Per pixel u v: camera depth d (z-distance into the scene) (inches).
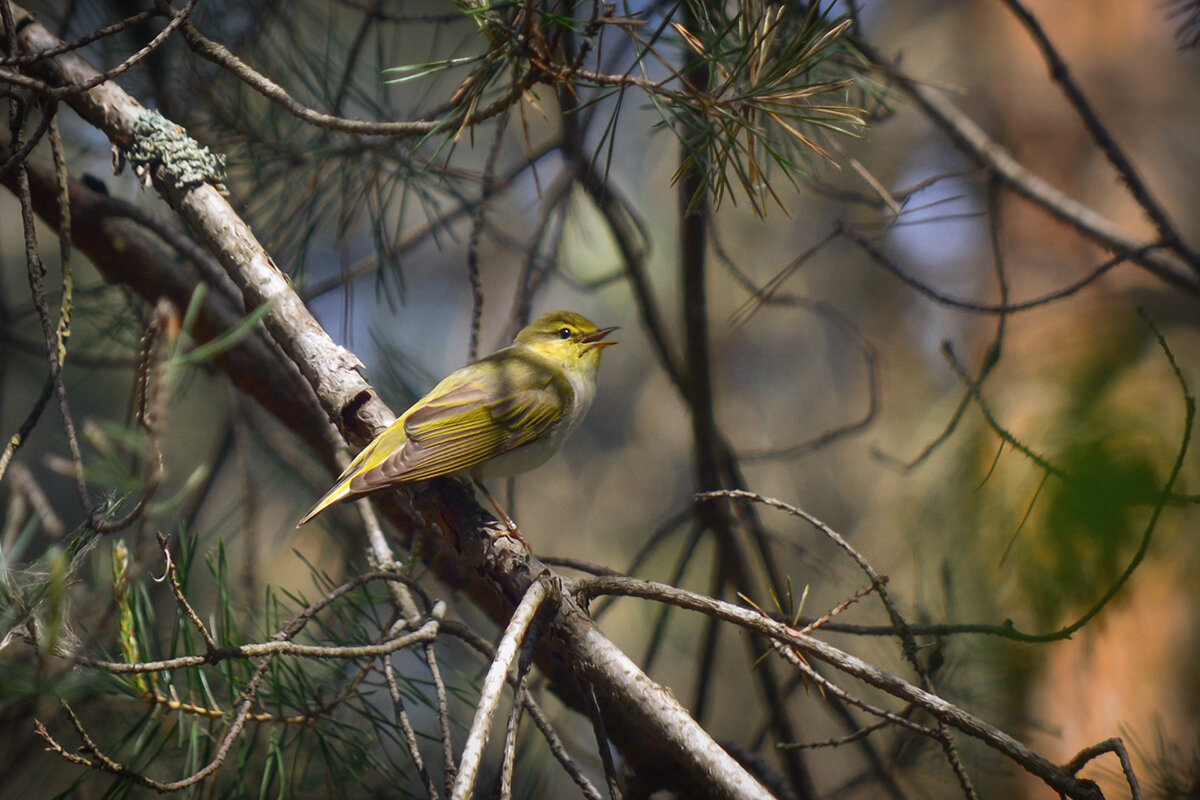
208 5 343.0
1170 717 382.3
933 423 464.8
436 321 667.4
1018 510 215.5
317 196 327.3
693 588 561.3
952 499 267.7
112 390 513.3
